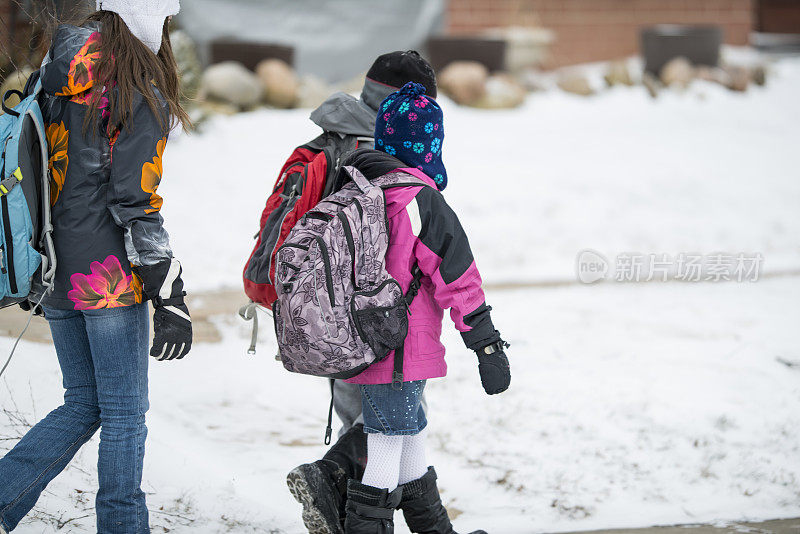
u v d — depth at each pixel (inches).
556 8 1877.5
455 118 1530.5
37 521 301.4
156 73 263.9
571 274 855.1
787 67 1999.3
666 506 372.5
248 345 567.8
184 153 1197.1
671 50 1797.5
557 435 446.0
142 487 344.5
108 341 263.1
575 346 606.5
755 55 2007.9
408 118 289.4
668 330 655.1
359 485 287.7
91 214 257.1
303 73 1569.9
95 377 269.0
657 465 412.2
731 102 1742.1
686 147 1441.9
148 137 256.5
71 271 258.7
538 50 1750.7
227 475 376.2
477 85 1596.9
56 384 415.5
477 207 1100.5
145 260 254.1
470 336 277.0
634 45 1930.4
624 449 430.0
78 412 274.8
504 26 1811.0
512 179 1220.5
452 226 274.2
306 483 289.6
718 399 502.0
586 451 426.6
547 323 668.7
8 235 251.4
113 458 266.4
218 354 544.7
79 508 317.1
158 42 269.9
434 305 285.0
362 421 321.1
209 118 1304.1
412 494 299.1
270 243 305.3
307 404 478.6
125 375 266.5
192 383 490.3
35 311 274.1
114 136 257.1
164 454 375.2
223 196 1054.4
